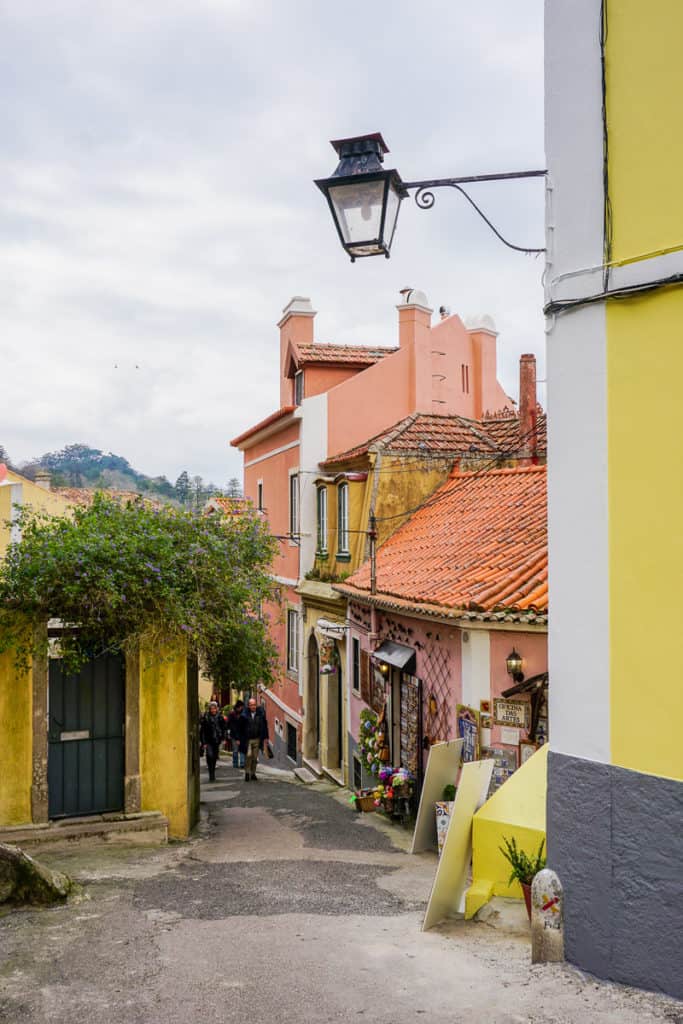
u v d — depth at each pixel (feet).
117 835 36.04
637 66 17.53
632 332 17.51
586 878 18.08
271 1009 17.20
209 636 39.19
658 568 16.93
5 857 25.84
